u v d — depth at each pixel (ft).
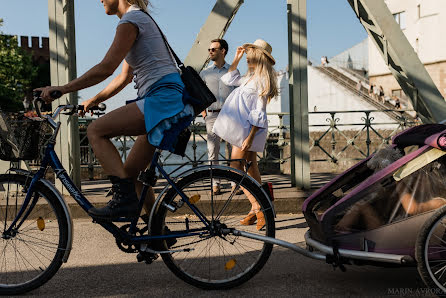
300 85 18.75
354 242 9.14
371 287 9.65
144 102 9.14
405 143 10.00
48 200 9.71
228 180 9.93
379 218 9.02
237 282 9.66
